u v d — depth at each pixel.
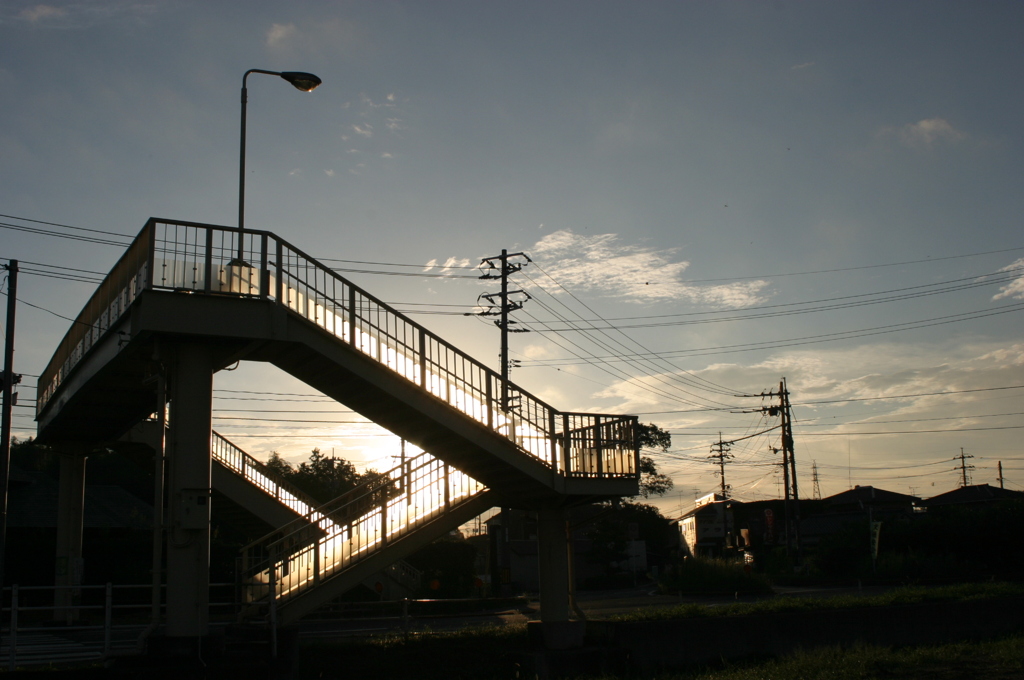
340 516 18.42
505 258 38.31
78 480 22.95
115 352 15.50
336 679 16.03
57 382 20.44
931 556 46.66
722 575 40.72
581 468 19.19
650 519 78.06
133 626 15.12
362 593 31.77
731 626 19.72
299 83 17.09
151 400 18.98
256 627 15.67
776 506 78.12
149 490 51.50
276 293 14.97
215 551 30.25
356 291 16.17
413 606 28.70
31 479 32.34
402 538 18.12
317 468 66.81
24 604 28.47
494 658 18.14
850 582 45.06
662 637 18.95
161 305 13.99
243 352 15.16
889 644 21.28
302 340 15.16
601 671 17.69
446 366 17.25
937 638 22.02
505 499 19.64
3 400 20.34
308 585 16.61
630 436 20.41
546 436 18.70
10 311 20.70
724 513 77.88
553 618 19.14
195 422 14.19
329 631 19.69
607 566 61.22
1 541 19.78
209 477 14.13
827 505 80.00
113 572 30.30
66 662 13.67
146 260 14.09
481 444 17.42
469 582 37.38
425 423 17.19
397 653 17.59
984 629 22.73
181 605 13.39
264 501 25.36
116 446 23.42
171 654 13.16
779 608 22.23
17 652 14.88
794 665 16.89
